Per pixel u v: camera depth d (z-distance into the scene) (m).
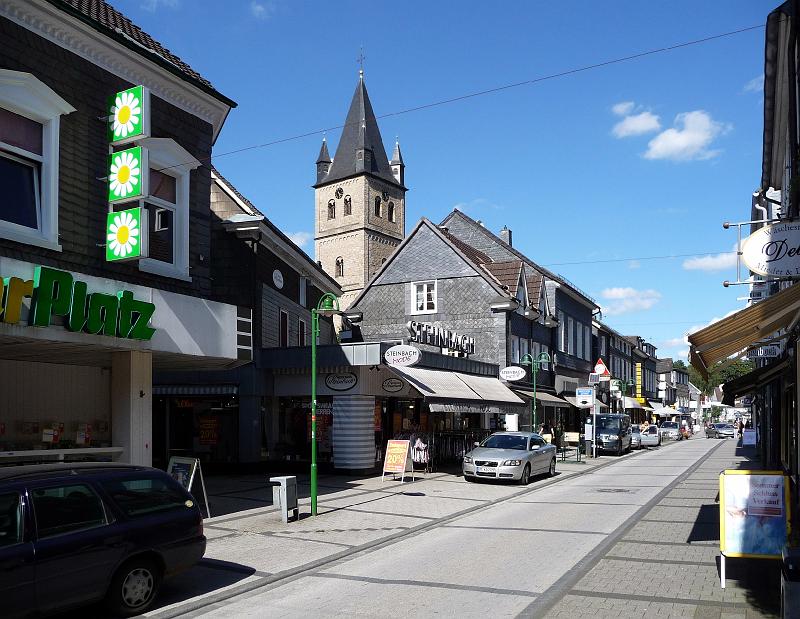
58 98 11.87
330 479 20.94
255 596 8.53
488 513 15.16
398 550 11.16
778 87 16.20
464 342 32.53
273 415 23.42
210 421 22.67
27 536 6.76
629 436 39.09
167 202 14.35
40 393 13.10
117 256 12.29
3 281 10.06
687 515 14.45
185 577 9.41
